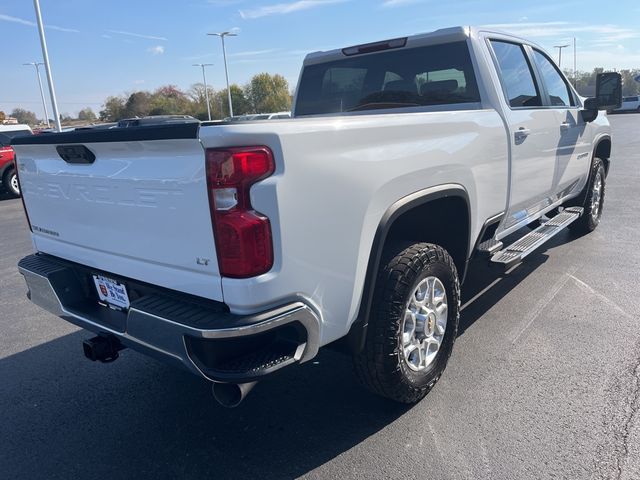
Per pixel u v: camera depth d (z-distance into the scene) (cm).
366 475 255
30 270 311
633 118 3675
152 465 274
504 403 303
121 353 406
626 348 359
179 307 230
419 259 281
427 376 305
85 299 307
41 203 311
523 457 258
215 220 211
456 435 278
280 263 217
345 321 255
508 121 377
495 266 372
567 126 485
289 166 215
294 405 318
